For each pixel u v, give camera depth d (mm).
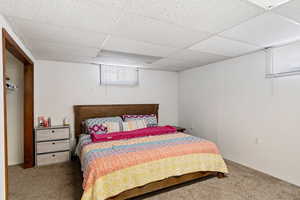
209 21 1776
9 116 3156
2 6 1477
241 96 3084
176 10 1562
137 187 2010
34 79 3268
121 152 2170
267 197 2084
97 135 2850
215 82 3623
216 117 3600
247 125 2986
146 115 3941
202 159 2428
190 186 2352
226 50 2781
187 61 3561
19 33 2051
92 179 1815
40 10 1553
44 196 2135
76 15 1648
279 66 2525
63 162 3264
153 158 2121
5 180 1635
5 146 1637
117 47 2617
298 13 1603
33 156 3121
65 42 2381
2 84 1604
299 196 2102
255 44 2500
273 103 2604
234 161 3221
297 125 2328
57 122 3449
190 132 4320
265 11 1575
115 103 3979
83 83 3668
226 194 2158
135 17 1689
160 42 2408
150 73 4402
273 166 2615
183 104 4582
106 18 1713
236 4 1461
